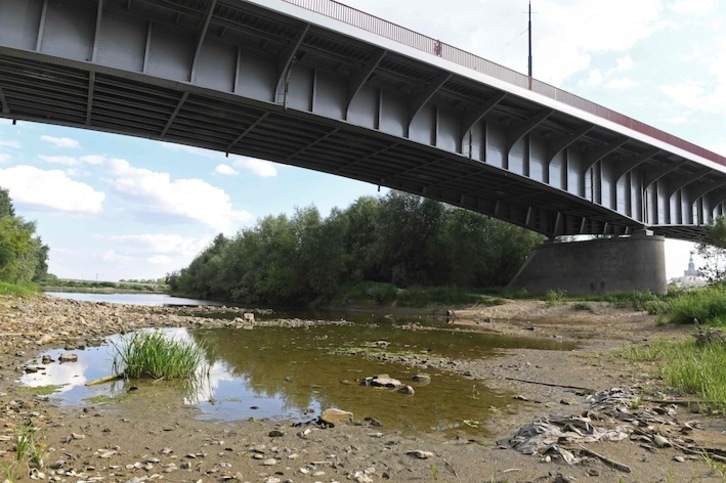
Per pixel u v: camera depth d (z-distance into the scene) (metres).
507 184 40.16
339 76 28.52
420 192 44.34
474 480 5.37
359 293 54.78
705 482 4.91
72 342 16.81
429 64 27.03
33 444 6.07
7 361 12.81
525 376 12.74
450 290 49.81
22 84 24.05
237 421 8.05
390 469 5.80
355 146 33.19
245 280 71.94
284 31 24.58
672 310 25.98
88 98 25.19
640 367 13.41
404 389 10.58
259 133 31.22
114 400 9.27
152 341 12.02
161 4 22.22
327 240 58.56
